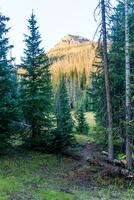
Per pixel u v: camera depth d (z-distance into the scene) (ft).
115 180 66.90
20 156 85.66
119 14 86.69
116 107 86.48
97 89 93.66
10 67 80.48
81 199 53.88
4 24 79.66
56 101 195.62
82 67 469.98
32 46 94.32
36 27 94.58
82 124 163.94
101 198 55.57
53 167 78.95
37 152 92.94
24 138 96.99
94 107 102.58
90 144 117.19
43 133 96.84
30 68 93.61
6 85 78.74
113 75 85.97
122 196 57.98
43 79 93.86
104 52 71.82
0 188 53.93
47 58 95.45
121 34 86.17
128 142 70.03
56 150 95.71
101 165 74.43
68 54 631.15
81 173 72.23
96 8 69.51
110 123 73.87
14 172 68.39
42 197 51.78
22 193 53.01
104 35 70.85
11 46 80.18
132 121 66.13
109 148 75.46
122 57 84.79
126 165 71.97
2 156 82.02
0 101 77.82
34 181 62.85
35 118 93.66
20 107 91.76
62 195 54.13
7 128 81.30
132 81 75.82
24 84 93.25
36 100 92.22
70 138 99.35
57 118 98.63
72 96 366.02
